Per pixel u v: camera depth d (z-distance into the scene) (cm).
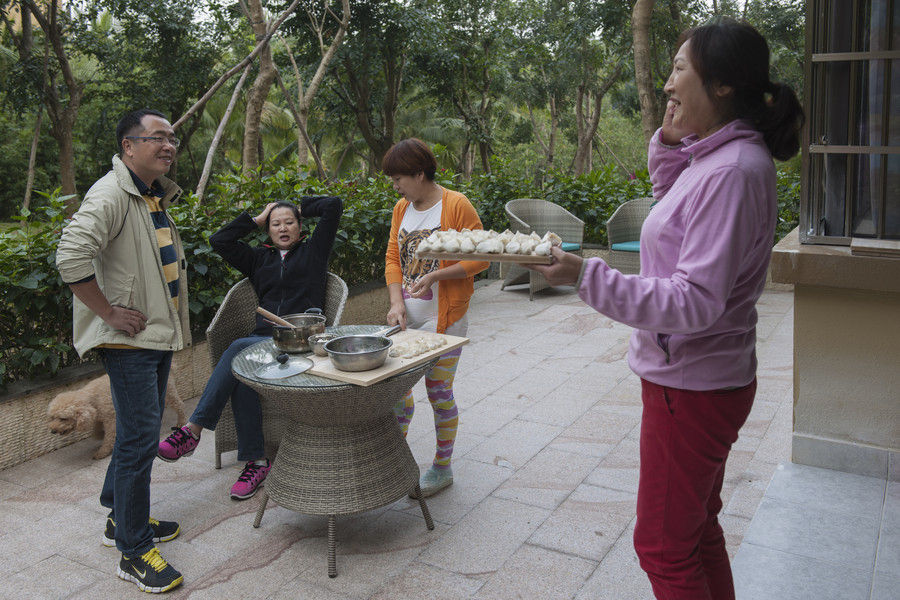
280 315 341
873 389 260
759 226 143
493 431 384
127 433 253
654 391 160
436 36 1898
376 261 650
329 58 1095
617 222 696
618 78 2348
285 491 263
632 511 294
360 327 311
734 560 228
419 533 281
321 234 348
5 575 259
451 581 248
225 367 304
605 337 568
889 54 228
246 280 352
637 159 3619
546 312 655
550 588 242
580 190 827
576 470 334
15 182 2752
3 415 349
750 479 311
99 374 396
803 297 263
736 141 146
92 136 2609
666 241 152
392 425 277
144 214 254
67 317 395
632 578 246
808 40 240
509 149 3191
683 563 163
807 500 257
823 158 247
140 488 253
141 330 251
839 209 250
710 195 141
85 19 2106
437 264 299
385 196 638
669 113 174
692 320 138
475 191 790
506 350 538
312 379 248
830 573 219
